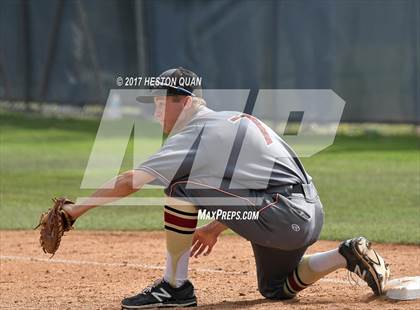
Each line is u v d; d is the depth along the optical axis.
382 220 26.14
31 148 44.00
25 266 20.33
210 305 14.79
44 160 40.22
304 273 14.82
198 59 49.59
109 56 50.88
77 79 51.44
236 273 18.88
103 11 50.88
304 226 14.30
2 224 26.19
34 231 25.22
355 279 17.25
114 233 24.84
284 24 48.19
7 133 48.34
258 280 15.38
